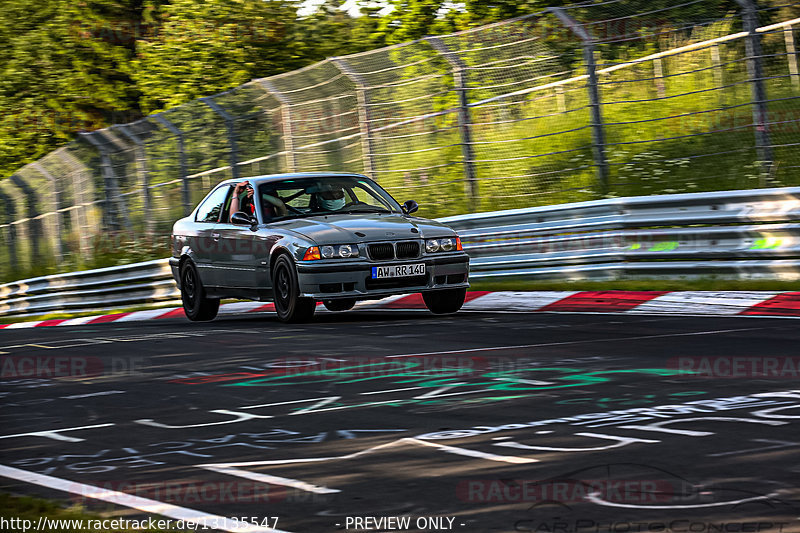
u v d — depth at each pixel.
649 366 13.34
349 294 20.06
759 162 27.08
